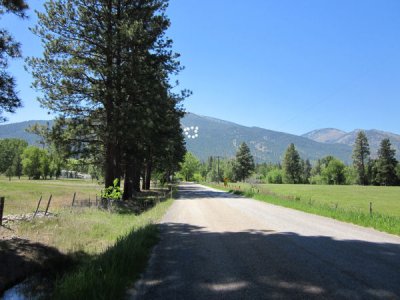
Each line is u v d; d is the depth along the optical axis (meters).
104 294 5.80
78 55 26.23
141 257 8.90
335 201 49.06
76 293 5.73
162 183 72.12
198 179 146.00
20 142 158.12
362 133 124.88
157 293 6.50
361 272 7.79
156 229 13.92
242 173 142.12
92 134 27.94
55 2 25.36
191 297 6.27
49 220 16.02
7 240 11.69
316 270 7.98
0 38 11.93
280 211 22.75
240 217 19.23
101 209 22.05
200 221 17.52
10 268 9.29
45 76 25.52
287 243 11.34
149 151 36.81
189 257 9.45
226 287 6.82
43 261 10.31
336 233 13.48
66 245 12.14
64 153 27.64
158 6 27.50
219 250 10.34
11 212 21.36
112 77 24.86
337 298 6.12
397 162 116.00
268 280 7.25
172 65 28.70
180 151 63.59
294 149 152.00
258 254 9.73
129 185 36.41
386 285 6.83
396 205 43.22
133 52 25.66
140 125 24.92
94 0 25.59
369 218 17.19
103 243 12.94
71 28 25.70
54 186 64.00
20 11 11.95
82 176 168.88
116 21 25.58
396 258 9.13
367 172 123.31
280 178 161.00
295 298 6.15
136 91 25.66
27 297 7.61
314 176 170.38
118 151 28.53
